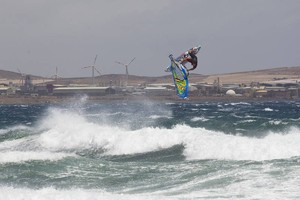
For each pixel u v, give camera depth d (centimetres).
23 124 10806
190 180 3619
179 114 14300
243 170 3791
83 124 6538
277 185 3228
